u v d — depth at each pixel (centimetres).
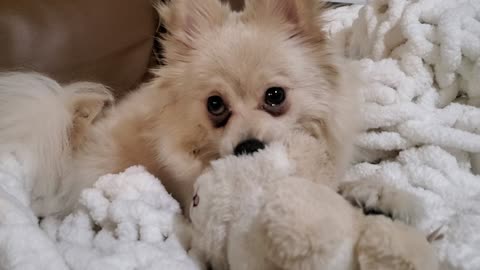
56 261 18
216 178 19
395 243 15
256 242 16
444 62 28
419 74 28
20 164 27
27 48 30
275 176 18
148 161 28
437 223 22
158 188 24
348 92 27
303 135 23
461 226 21
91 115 31
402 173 26
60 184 29
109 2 35
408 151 27
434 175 25
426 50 28
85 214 24
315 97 26
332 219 15
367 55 33
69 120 29
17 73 29
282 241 15
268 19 27
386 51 31
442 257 20
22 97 28
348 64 28
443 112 27
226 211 18
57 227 25
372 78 29
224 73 25
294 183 17
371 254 15
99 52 34
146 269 19
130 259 20
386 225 16
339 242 15
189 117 26
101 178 25
